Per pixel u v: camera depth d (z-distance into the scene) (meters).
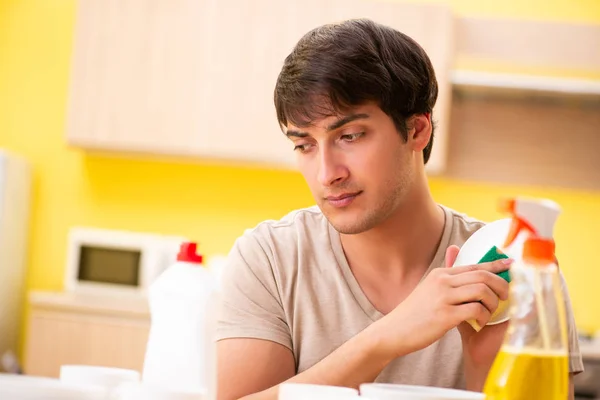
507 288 1.19
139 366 3.71
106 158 4.36
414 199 1.48
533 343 0.89
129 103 3.99
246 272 1.53
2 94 4.40
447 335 1.48
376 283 1.51
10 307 4.20
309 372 1.29
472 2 4.28
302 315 1.51
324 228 1.56
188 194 4.33
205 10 3.98
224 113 3.97
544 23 4.07
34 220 4.34
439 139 3.87
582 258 4.17
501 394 0.88
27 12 4.43
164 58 3.99
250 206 4.31
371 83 1.27
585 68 4.06
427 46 3.90
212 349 1.04
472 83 3.89
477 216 4.21
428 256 1.52
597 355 3.47
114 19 4.00
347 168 1.29
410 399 0.88
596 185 4.15
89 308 3.73
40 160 4.37
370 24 1.34
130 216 4.33
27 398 0.84
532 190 4.20
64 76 4.41
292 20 3.96
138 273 4.01
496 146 4.19
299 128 1.29
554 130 4.18
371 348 1.26
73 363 3.73
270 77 3.96
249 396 1.32
